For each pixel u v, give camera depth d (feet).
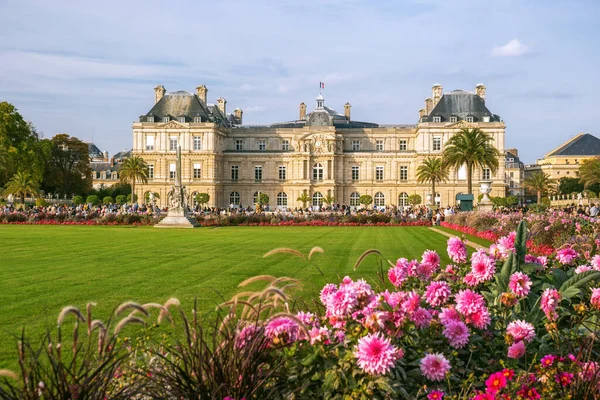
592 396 27.68
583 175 421.59
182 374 26.99
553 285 42.55
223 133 481.87
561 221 108.68
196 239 156.35
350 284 32.60
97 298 65.82
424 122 451.12
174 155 456.04
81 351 42.27
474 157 291.79
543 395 27.89
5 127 360.89
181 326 50.88
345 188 470.39
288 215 272.31
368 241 152.76
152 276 82.48
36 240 148.77
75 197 426.10
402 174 468.75
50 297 66.13
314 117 470.39
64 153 461.37
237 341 28.32
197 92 503.20
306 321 32.99
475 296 33.99
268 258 105.91
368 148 481.46
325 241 151.33
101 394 24.97
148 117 462.19
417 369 30.68
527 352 34.99
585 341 33.35
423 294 38.65
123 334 48.55
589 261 49.03
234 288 72.28
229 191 476.54
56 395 23.63
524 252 44.60
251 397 27.07
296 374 29.48
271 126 522.47
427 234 188.03
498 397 27.20
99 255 111.04
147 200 437.58
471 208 292.61
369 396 27.30
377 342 27.43
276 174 472.85
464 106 458.50
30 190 357.00
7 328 51.60
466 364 33.53
